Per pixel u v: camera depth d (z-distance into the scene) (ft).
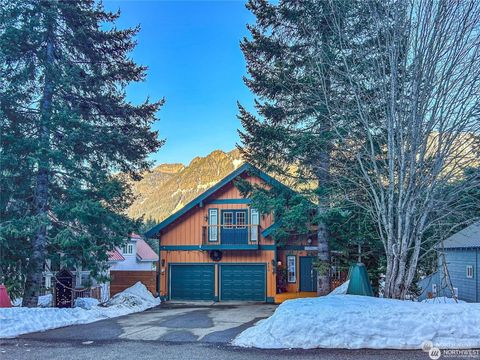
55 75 42.65
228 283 59.98
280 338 25.20
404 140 30.01
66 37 44.80
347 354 23.04
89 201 41.93
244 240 59.72
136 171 51.26
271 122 46.78
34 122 42.73
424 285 56.18
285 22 46.55
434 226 33.30
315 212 45.85
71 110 43.32
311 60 39.34
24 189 42.39
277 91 45.62
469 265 51.06
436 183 29.32
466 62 28.45
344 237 44.75
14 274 42.06
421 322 24.39
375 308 25.41
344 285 45.52
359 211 39.47
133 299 50.78
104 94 48.57
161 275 61.87
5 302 34.99
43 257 42.42
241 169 59.67
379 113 33.09
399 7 30.30
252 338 26.18
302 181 43.88
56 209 41.65
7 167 40.50
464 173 29.19
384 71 30.71
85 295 55.88
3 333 29.84
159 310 48.19
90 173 45.70
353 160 36.91
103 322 37.14
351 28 35.12
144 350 25.26
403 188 29.53
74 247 42.45
